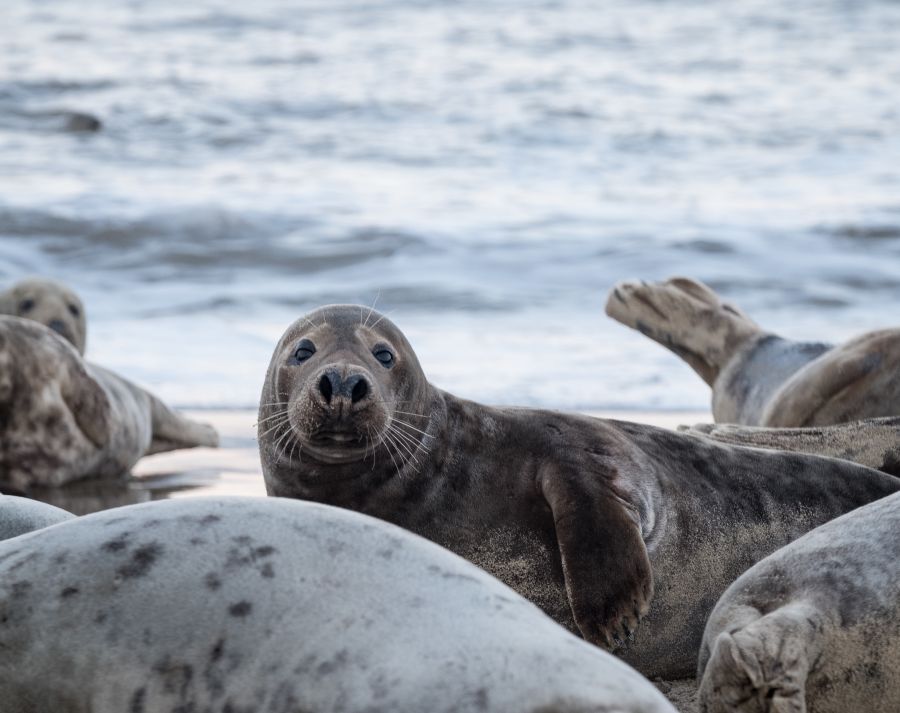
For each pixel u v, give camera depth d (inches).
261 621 369.7
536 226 2568.9
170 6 5398.6
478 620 352.2
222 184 2962.6
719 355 1103.6
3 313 1418.6
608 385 1382.9
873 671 451.2
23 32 4881.9
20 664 387.9
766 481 643.5
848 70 4466.0
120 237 2456.9
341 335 593.3
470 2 5546.3
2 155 3211.1
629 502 577.9
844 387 919.7
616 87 4163.4
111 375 1120.8
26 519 537.3
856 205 2807.6
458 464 605.0
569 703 324.5
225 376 1486.2
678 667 612.4
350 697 344.8
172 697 370.9
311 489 595.2
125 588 386.3
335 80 4151.1
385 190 2930.6
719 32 5078.7
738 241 2418.8
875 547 469.7
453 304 1999.3
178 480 1035.9
